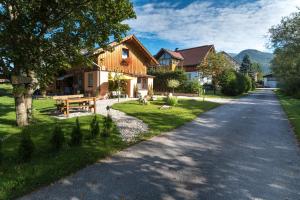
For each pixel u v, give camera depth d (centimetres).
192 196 477
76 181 529
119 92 2486
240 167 631
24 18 873
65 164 601
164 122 1209
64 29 1039
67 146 757
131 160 666
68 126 1048
